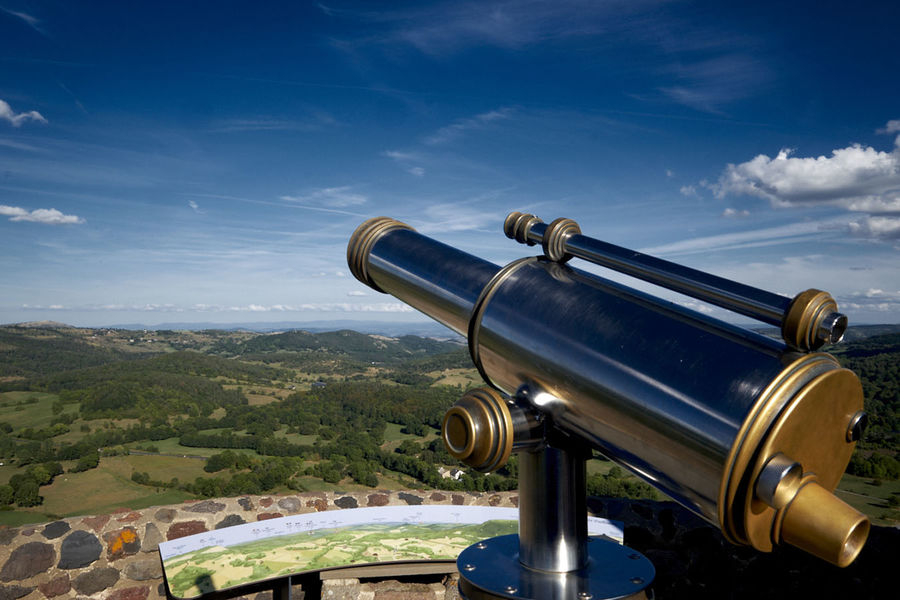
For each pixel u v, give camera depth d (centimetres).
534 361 92
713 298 80
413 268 128
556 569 90
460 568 94
